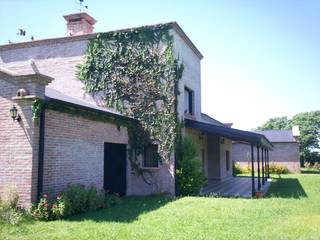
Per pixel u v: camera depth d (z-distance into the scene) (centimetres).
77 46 1702
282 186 2011
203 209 1088
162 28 1580
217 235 755
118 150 1527
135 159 1560
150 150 1584
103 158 1315
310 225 864
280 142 3969
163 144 1538
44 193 966
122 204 1212
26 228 796
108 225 838
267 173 2755
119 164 1523
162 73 1566
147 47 1593
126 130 1546
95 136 1263
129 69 1605
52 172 1006
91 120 1241
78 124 1156
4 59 1825
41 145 951
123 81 1605
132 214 995
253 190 1474
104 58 1644
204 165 2394
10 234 744
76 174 1130
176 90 1560
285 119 7725
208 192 1664
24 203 917
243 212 1037
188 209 1088
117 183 1499
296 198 1401
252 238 732
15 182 934
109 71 1628
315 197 1440
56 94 1288
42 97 958
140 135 1562
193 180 1515
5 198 900
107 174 1459
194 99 1950
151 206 1157
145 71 1585
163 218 934
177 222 884
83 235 740
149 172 1545
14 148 947
